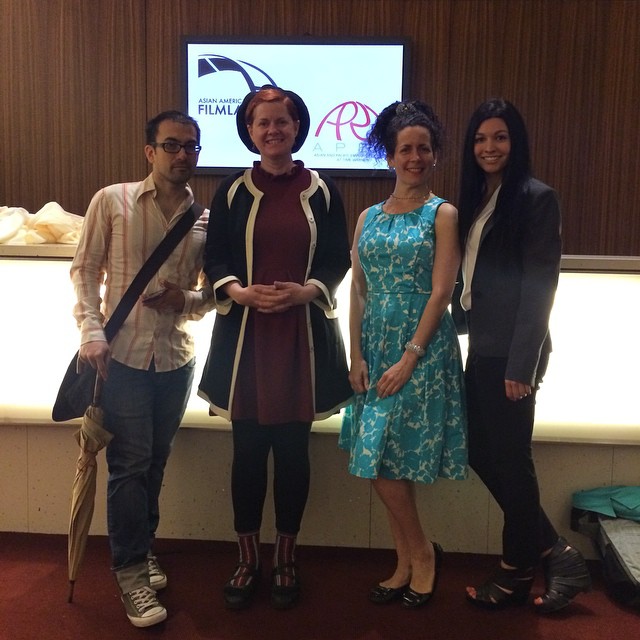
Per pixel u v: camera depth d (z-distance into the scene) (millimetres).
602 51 4105
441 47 4164
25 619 2119
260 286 1990
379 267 2072
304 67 4215
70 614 2150
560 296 2395
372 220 2121
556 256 1936
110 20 4285
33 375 2553
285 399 2029
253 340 2062
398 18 4168
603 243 4246
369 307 2125
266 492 2412
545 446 2490
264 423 2021
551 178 4215
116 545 2100
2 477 2633
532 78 4145
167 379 2164
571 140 4184
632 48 4086
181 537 2625
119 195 2096
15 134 4422
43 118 4398
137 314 2078
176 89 4312
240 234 2061
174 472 2596
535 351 1913
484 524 2518
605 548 2295
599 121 4156
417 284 2053
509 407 2006
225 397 2090
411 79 4203
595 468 2480
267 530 2613
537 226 1925
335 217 2145
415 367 2037
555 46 4117
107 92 4344
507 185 1945
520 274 1974
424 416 2047
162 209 2117
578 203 4230
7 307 2531
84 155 4402
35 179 4445
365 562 2527
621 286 2369
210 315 2504
